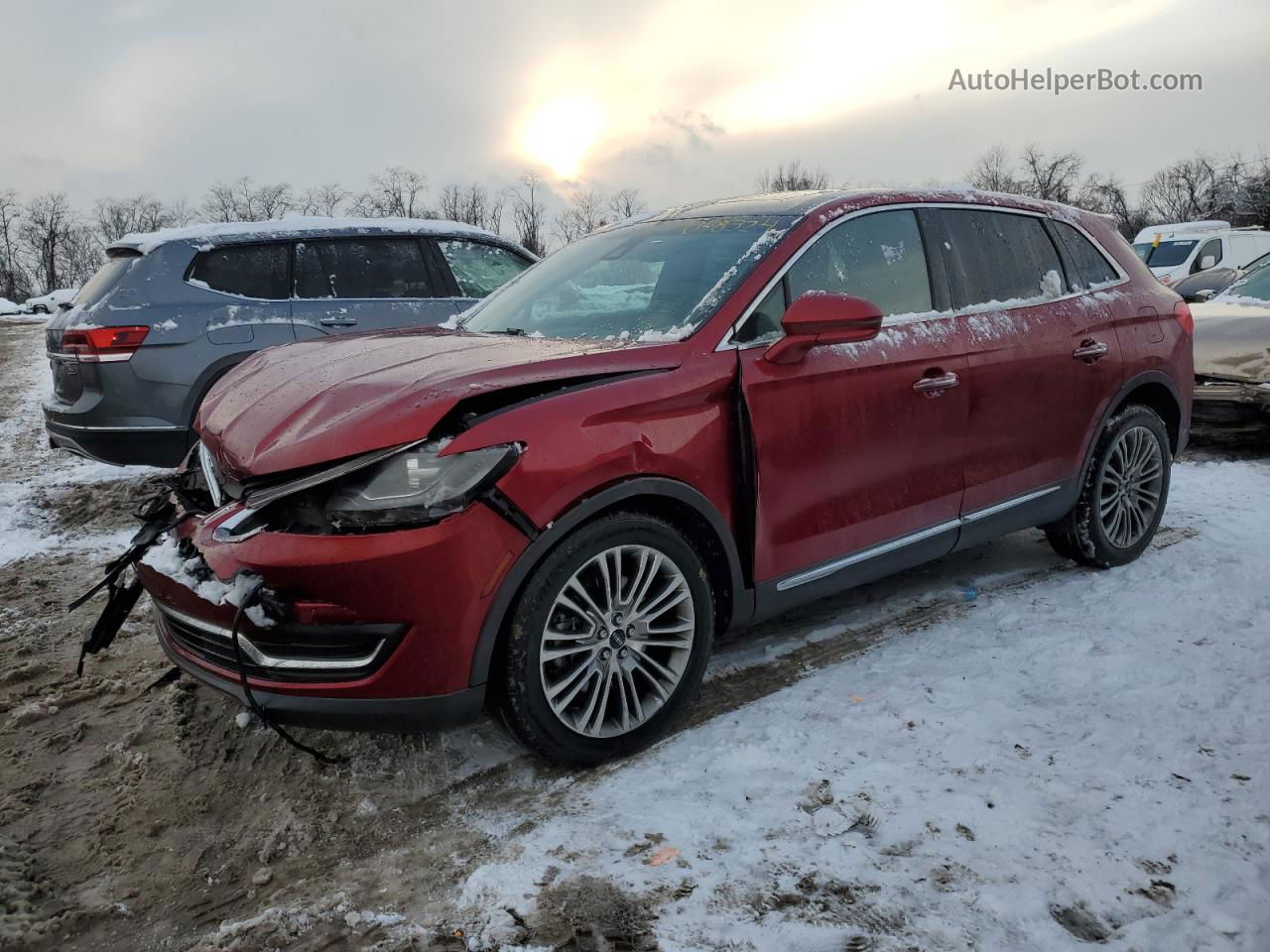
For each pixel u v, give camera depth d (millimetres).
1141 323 4289
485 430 2416
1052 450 3904
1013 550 4629
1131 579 4113
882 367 3238
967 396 3521
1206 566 4211
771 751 2764
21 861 2426
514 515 2416
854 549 3268
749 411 2896
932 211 3686
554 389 2598
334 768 2814
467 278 6789
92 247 80688
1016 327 3725
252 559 2354
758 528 2965
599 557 2615
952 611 3838
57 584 4598
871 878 2203
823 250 3281
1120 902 2104
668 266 3342
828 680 3232
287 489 2389
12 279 76562
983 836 2340
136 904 2271
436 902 2205
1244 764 2639
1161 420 4379
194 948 2105
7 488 6652
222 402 3057
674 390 2746
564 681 2605
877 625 3713
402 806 2605
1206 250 17734
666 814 2477
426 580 2332
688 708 2988
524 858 2324
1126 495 4262
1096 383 4035
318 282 6172
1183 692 3053
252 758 2902
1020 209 4043
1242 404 6562
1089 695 3057
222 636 2467
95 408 5500
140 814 2637
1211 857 2246
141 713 3225
